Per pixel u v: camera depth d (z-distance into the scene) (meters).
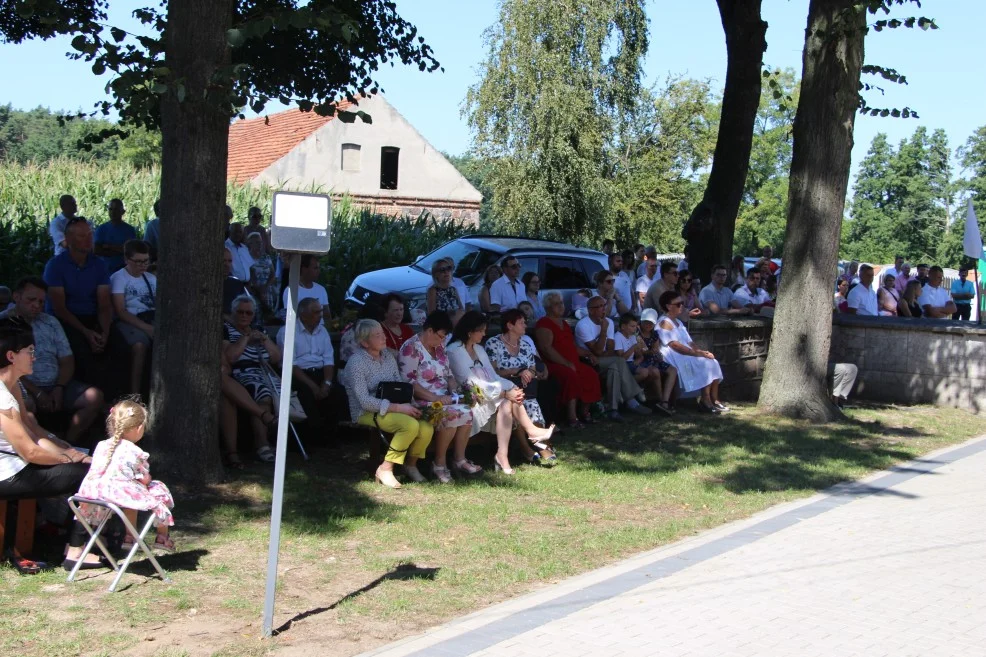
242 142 37.16
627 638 5.17
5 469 5.59
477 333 8.95
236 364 8.70
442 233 22.84
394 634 5.14
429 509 7.60
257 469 8.34
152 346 8.20
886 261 67.00
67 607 5.21
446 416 8.46
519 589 6.00
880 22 12.05
